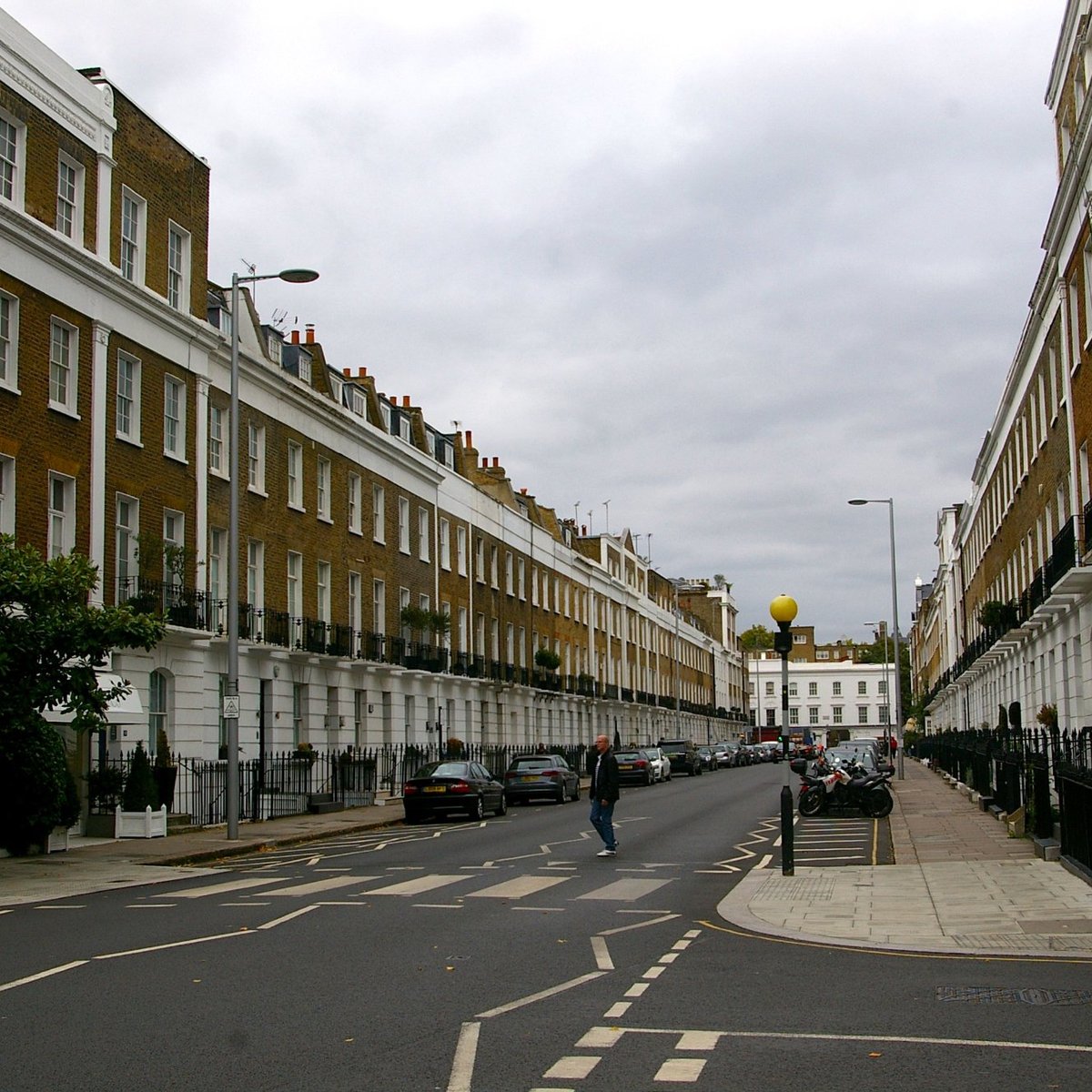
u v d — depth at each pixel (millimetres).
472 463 60969
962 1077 7094
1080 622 27781
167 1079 7152
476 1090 6891
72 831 25859
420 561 48500
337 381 42406
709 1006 9156
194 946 12055
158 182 30422
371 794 38062
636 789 51250
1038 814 20844
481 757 51531
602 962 11156
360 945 12180
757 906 15031
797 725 156625
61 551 25766
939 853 21344
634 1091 6859
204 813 29547
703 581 143500
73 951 11797
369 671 41938
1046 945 12047
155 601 28297
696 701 116875
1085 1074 7172
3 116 24781
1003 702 45781
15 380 24531
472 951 11781
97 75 28250
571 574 73375
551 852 23078
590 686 73750
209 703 31250
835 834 26062
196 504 31297
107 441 27594
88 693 19375
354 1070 7328
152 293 29250
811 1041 8016
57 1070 7375
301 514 37656
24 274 24891
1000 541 46156
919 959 11383
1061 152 29234
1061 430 29969
